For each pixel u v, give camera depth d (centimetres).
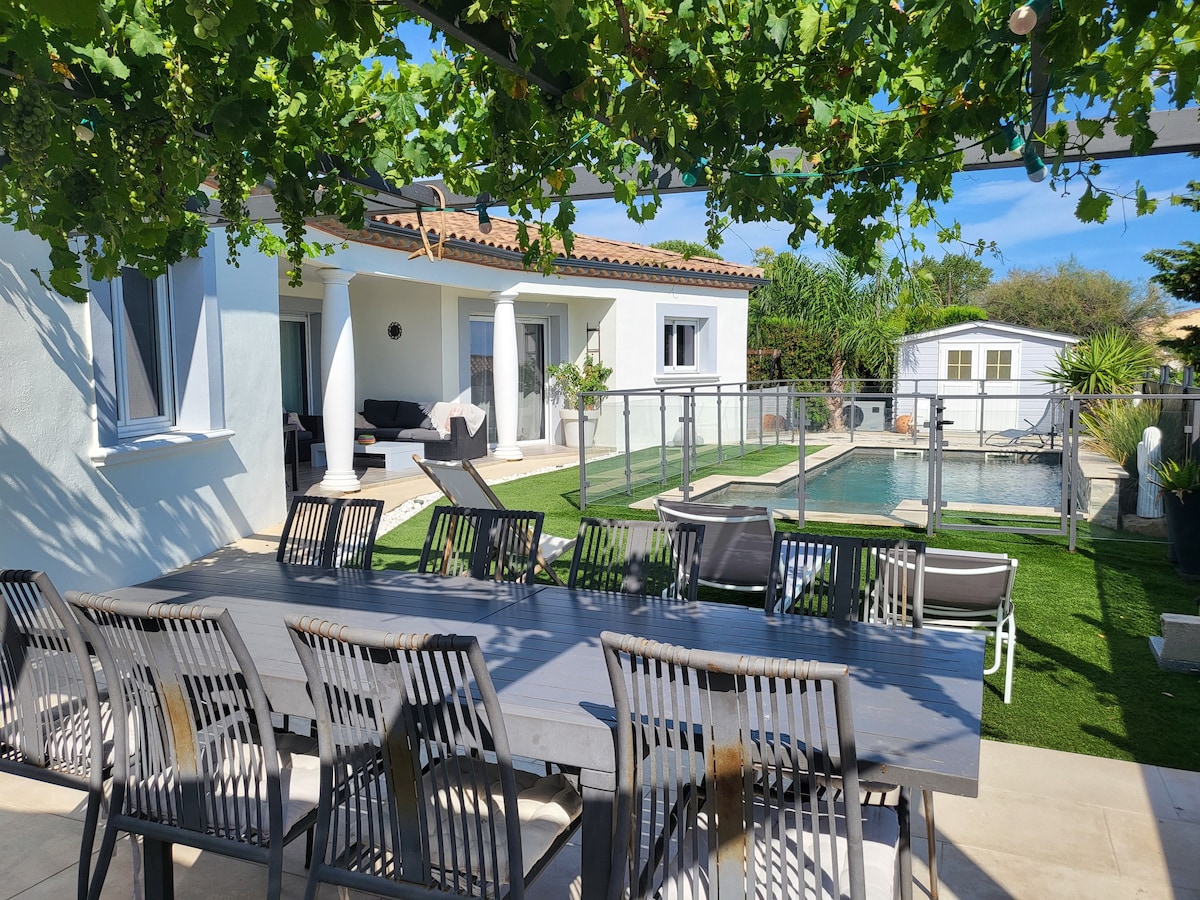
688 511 529
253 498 811
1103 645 512
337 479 1013
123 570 607
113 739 259
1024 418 797
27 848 306
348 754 221
